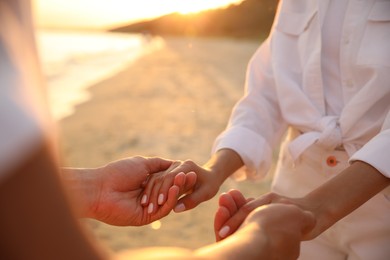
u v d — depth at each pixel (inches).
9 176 7.8
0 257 8.2
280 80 32.4
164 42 1119.0
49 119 9.1
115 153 155.1
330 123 30.2
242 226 17.7
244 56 636.1
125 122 206.8
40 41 10.0
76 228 9.4
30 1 9.4
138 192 28.0
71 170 26.6
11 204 8.0
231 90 302.7
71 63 555.2
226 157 30.9
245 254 15.0
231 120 34.3
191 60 583.2
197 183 28.3
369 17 28.7
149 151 152.7
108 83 381.1
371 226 29.2
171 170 28.0
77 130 195.8
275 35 33.8
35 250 8.4
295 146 31.0
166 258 11.9
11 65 8.2
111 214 27.2
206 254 13.9
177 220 89.1
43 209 8.5
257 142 32.0
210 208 93.0
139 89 331.0
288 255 17.8
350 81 29.9
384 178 24.7
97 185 26.9
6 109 7.8
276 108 34.5
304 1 32.9
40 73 9.5
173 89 322.3
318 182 31.2
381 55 28.1
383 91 28.2
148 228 86.5
